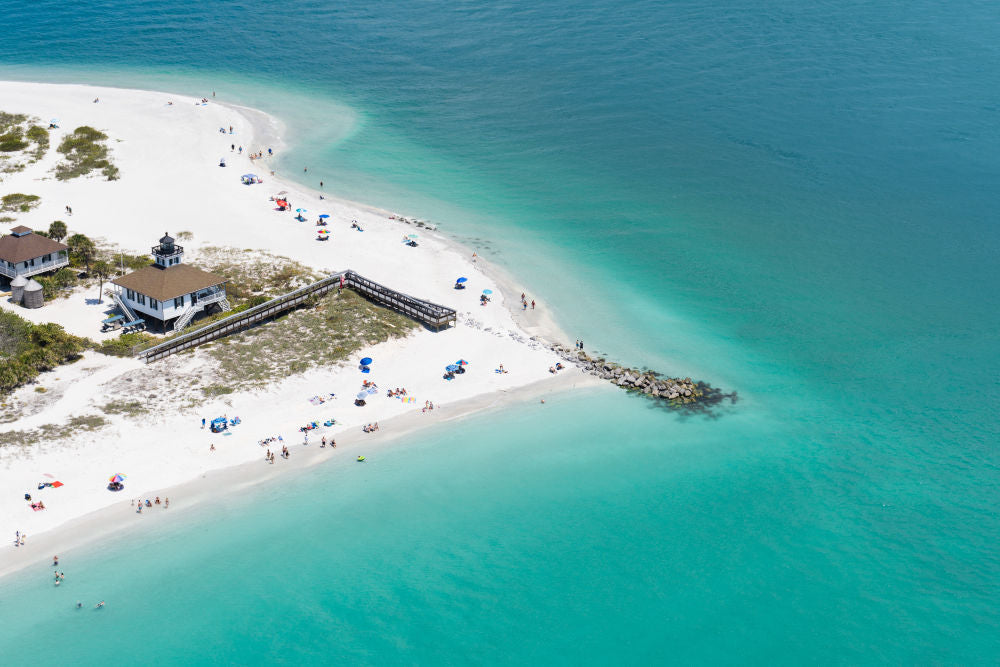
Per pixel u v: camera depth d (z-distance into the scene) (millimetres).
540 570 64375
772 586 63344
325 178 137250
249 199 126562
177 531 65562
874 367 91500
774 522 69562
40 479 68125
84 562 62188
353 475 72688
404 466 74062
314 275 104438
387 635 58625
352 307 97562
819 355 93688
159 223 117000
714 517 69938
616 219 126625
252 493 69812
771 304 104125
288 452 74375
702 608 61406
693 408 84000
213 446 73875
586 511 70188
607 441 78562
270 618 59375
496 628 59500
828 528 68938
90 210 119562
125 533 64875
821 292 106625
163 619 58688
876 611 61250
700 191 135625
